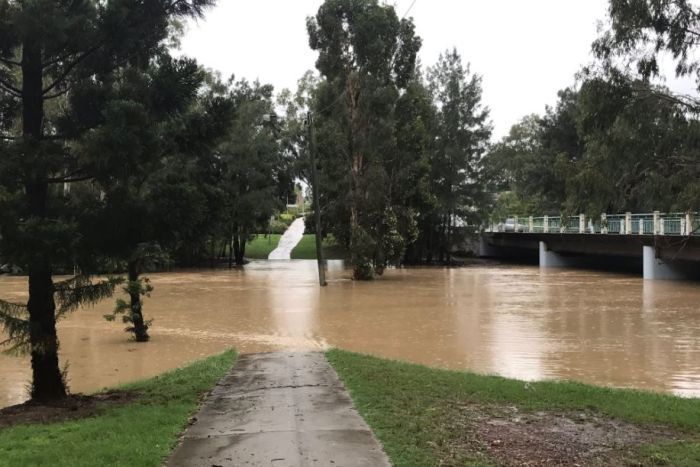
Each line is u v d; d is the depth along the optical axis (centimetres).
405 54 3694
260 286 3319
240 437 607
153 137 707
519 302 2434
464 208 5341
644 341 1534
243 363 1142
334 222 3997
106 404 788
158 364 1323
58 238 650
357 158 3681
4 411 749
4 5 726
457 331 1720
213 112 797
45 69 803
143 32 778
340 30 3594
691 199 873
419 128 4047
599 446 567
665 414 688
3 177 660
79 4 745
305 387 877
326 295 2794
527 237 5009
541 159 5678
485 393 807
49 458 524
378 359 1162
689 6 888
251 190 5028
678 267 3356
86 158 677
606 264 4847
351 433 613
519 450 554
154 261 880
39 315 764
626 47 931
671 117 917
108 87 778
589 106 957
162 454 545
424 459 525
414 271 4400
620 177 982
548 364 1262
